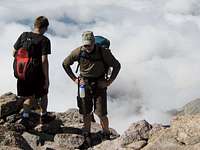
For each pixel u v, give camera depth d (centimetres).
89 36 938
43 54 975
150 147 759
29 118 1059
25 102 1026
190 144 736
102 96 993
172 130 782
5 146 769
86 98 984
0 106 1072
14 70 981
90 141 988
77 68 988
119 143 870
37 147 946
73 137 985
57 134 996
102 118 1003
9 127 980
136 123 890
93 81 975
